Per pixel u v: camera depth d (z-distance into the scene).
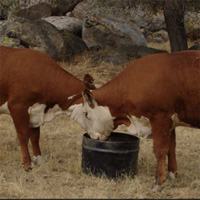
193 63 5.53
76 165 6.73
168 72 5.58
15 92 6.48
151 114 5.70
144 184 6.01
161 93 5.57
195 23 19.84
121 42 16.06
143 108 5.73
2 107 6.70
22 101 6.51
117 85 6.00
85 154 6.37
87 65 14.09
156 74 5.61
